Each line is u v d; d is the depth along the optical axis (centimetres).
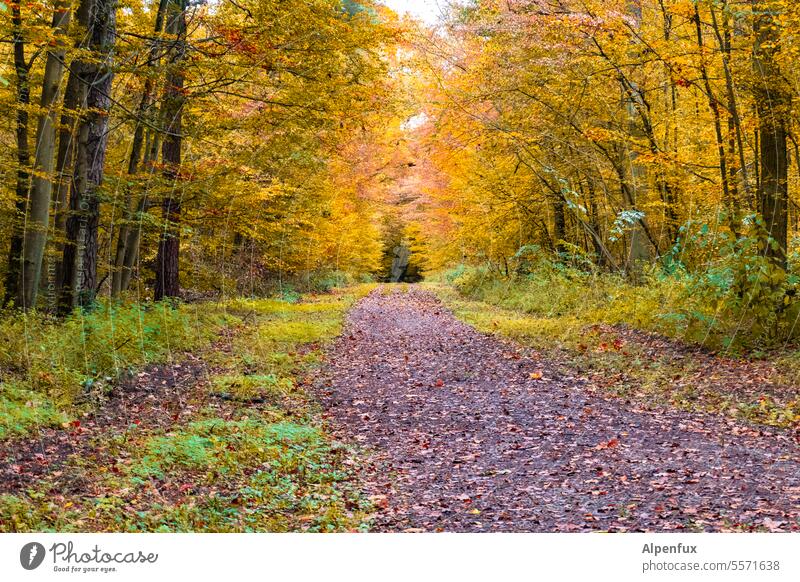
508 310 2164
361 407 1026
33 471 679
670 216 1688
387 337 1719
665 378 1066
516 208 2302
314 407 1020
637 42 1356
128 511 586
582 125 1692
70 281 1315
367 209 3441
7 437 760
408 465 759
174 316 1485
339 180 2639
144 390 1035
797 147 1331
